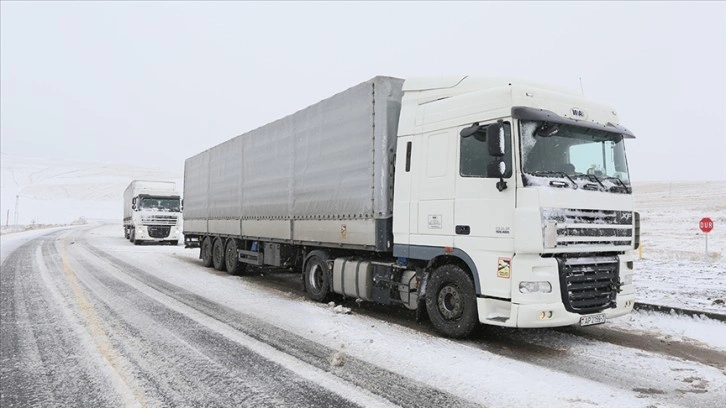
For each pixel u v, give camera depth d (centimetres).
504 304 554
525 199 542
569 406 404
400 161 712
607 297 593
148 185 2691
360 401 412
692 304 800
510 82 637
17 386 448
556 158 583
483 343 601
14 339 606
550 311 535
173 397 421
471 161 607
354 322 714
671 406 405
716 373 491
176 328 664
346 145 820
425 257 661
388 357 537
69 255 1783
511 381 461
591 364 520
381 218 732
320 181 896
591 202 576
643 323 713
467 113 620
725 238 2125
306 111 956
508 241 554
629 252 634
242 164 1265
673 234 2316
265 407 400
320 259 891
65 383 455
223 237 1406
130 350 559
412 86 712
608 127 632
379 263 759
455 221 620
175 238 2695
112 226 5481
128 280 1138
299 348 569
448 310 632
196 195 1662
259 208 1151
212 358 529
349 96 815
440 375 478
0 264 1446
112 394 427
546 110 576
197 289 1020
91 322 695
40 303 838
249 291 1009
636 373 490
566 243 545
